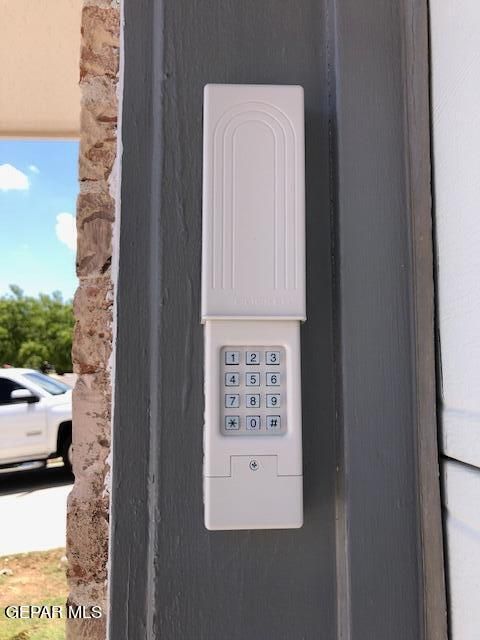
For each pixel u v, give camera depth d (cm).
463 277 44
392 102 54
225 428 48
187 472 50
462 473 44
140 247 52
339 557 51
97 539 57
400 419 51
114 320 54
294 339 49
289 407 49
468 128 43
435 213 50
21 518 409
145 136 54
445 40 48
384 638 48
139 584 49
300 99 51
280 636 50
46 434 444
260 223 50
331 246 54
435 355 49
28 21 182
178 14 55
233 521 48
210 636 49
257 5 56
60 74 213
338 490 51
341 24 54
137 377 51
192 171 53
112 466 50
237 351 49
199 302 52
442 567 47
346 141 53
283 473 48
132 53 54
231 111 51
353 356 51
